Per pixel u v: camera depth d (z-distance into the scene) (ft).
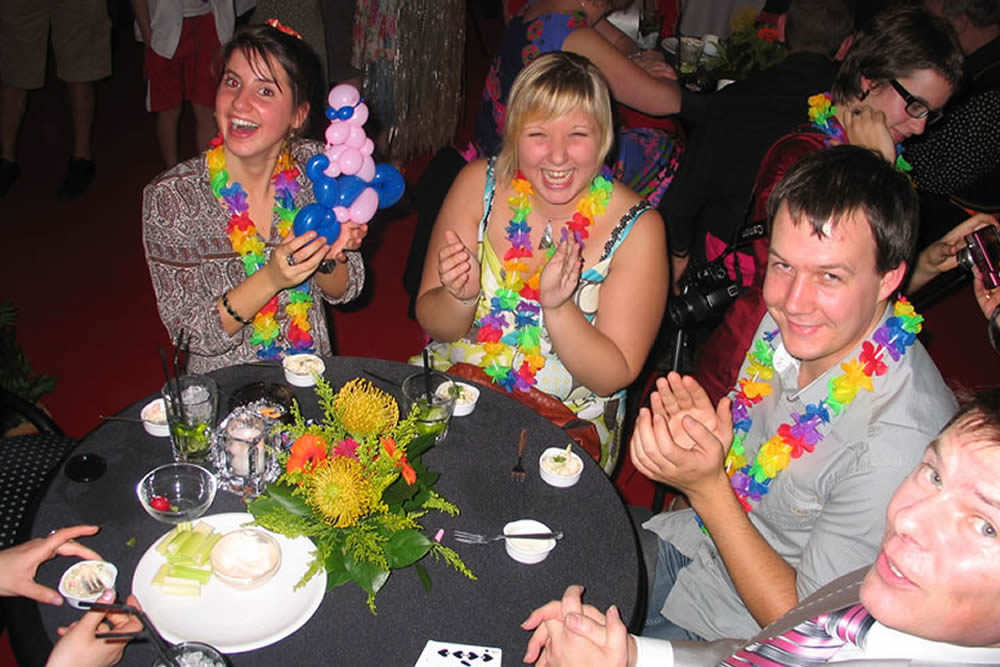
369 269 15.89
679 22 17.79
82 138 17.03
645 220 8.75
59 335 13.55
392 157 17.24
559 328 8.25
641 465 6.29
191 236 8.49
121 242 15.96
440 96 16.97
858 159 5.97
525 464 7.04
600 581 6.06
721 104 10.69
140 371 13.08
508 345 8.84
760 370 7.29
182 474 6.34
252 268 8.56
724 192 10.75
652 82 11.98
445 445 7.16
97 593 5.54
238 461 6.37
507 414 7.59
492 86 11.76
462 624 5.66
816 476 6.48
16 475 8.05
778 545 6.90
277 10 15.58
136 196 17.34
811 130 9.02
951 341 15.84
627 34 14.82
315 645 5.43
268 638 5.38
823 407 6.41
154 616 5.47
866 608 4.05
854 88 9.09
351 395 6.42
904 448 5.97
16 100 16.42
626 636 5.32
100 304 14.35
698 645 5.90
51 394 12.37
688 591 7.30
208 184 8.50
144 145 19.17
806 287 6.00
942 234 11.91
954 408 6.20
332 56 16.53
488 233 9.10
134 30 24.49
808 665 4.69
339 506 5.57
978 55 11.87
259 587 5.74
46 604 5.51
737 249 9.34
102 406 12.34
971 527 3.66
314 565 5.75
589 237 8.75
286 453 6.31
